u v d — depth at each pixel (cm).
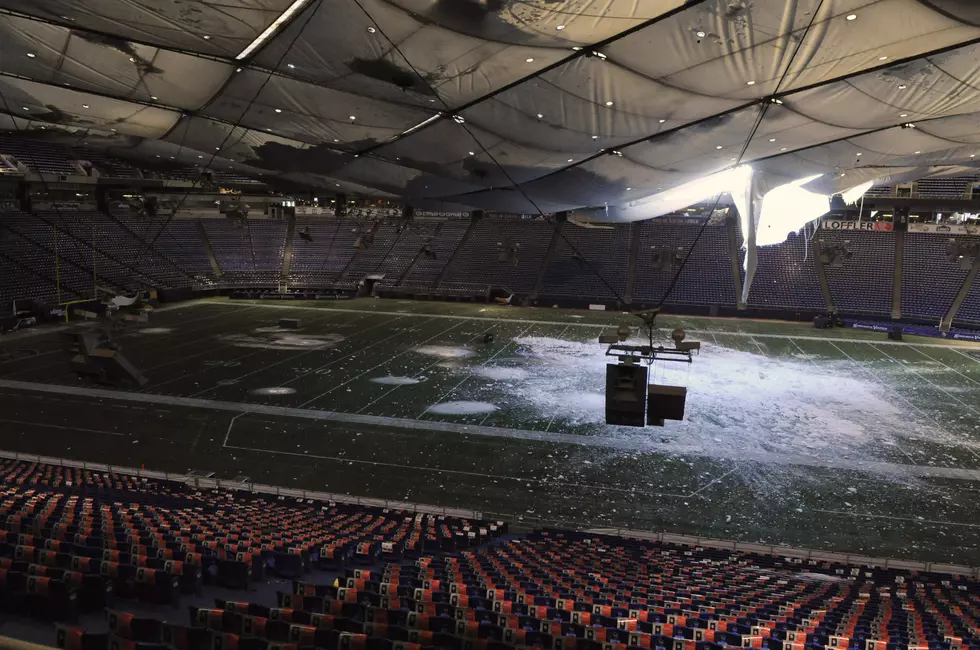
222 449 2667
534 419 3050
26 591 725
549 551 1691
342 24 1450
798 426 2986
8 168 4391
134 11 1395
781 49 1499
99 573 892
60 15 1427
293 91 1881
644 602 1182
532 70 1662
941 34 1412
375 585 1099
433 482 2391
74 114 2102
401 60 1622
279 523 1653
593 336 4994
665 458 2616
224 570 1052
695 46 1493
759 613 1150
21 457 2417
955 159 2586
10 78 1814
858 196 3284
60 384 3475
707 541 1939
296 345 4553
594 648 812
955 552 1925
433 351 4422
